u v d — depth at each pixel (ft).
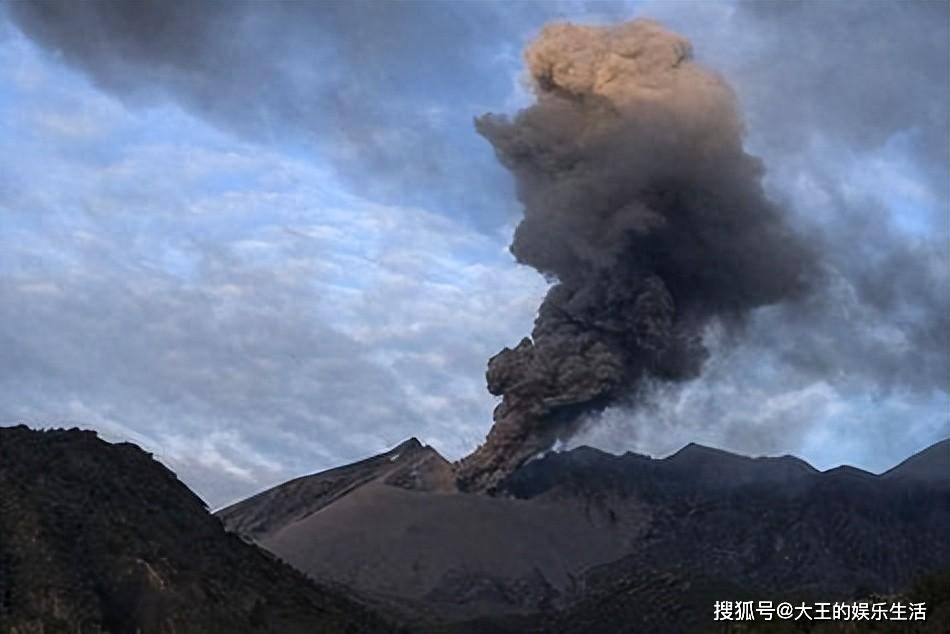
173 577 309.83
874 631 317.63
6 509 314.35
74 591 292.81
